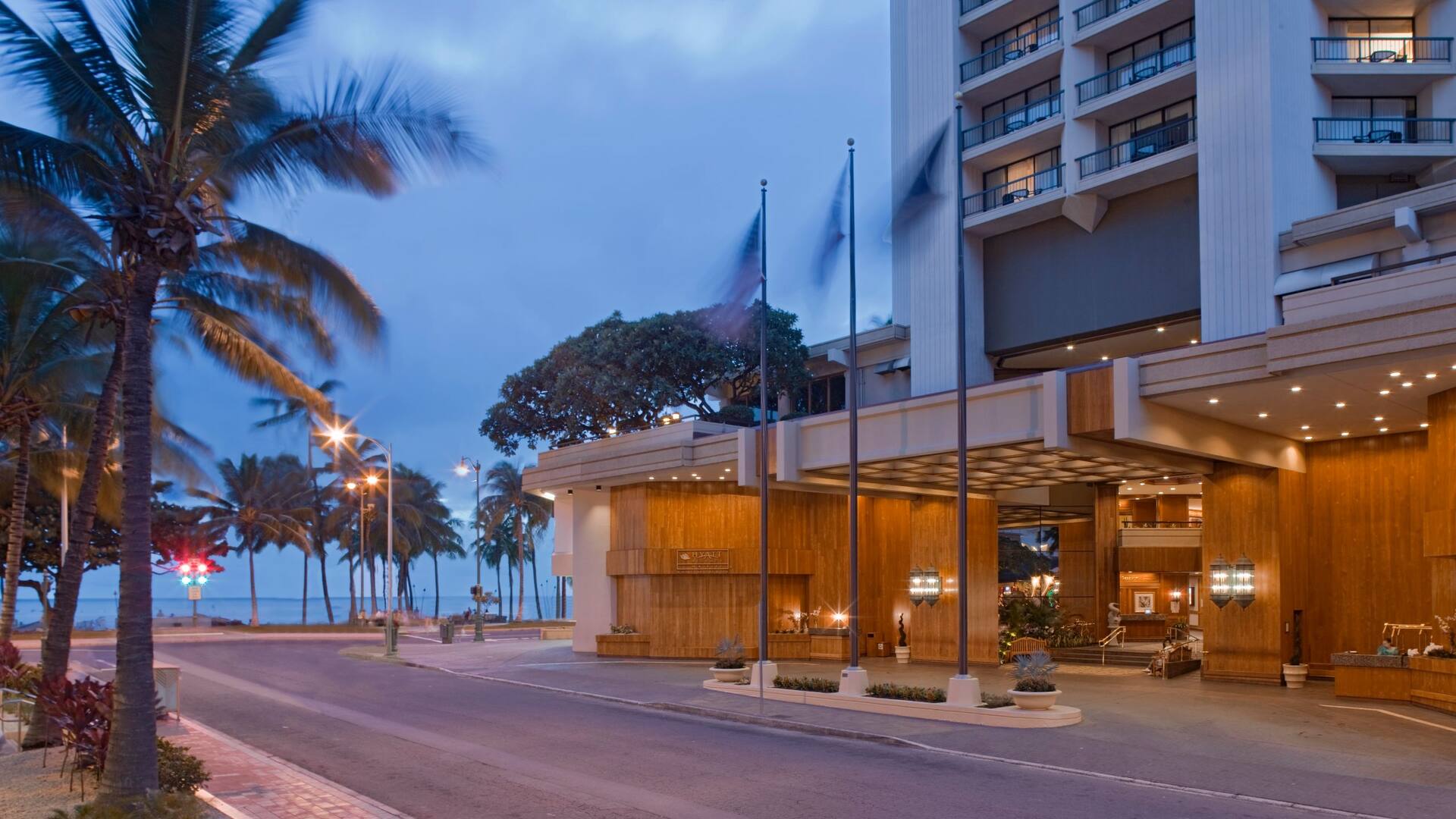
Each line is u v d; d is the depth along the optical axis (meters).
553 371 57.34
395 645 41.00
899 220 37.56
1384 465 28.16
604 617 40.72
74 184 14.30
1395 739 18.45
